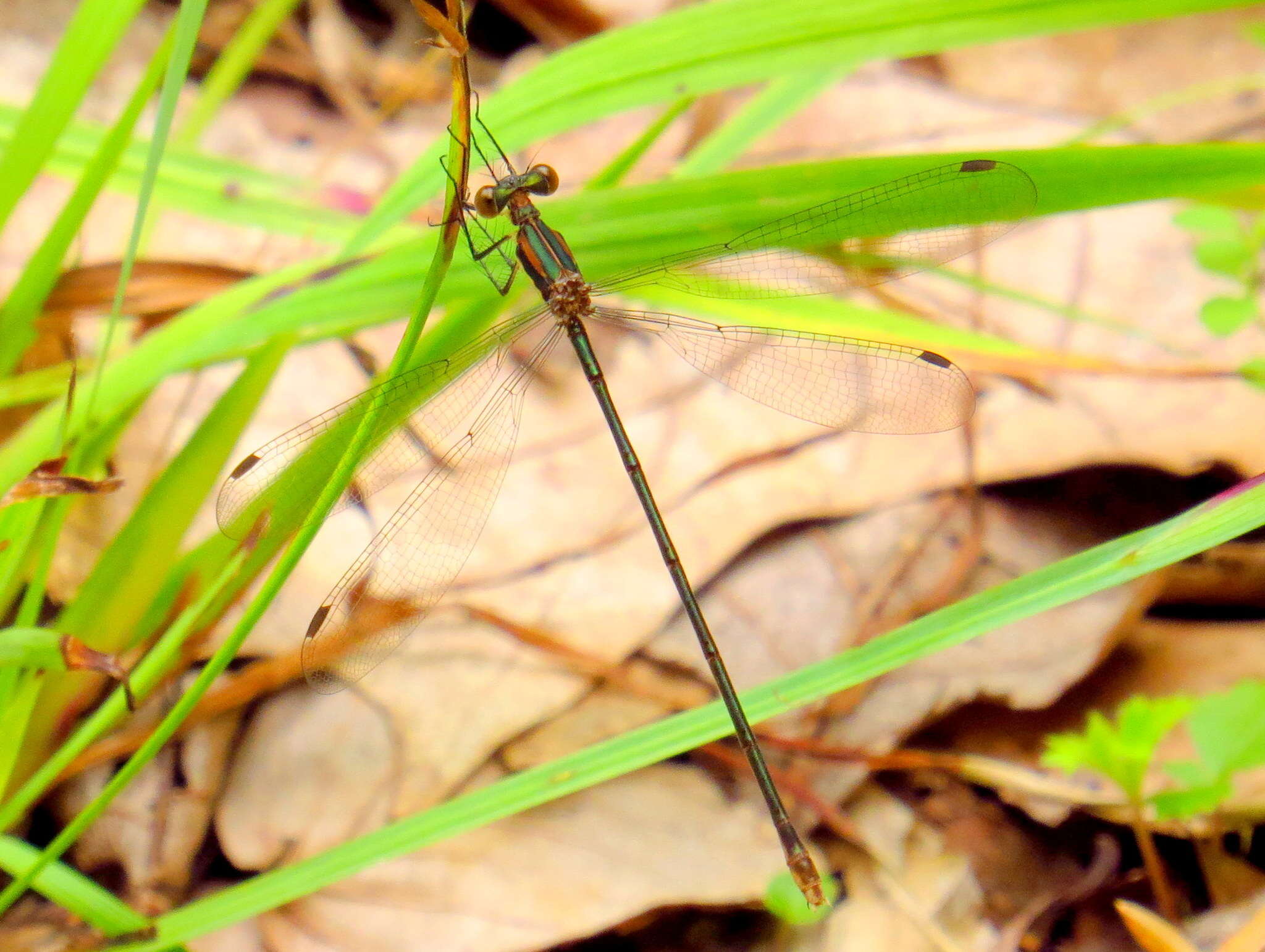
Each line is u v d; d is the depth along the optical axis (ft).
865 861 0.80
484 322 0.77
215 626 0.80
